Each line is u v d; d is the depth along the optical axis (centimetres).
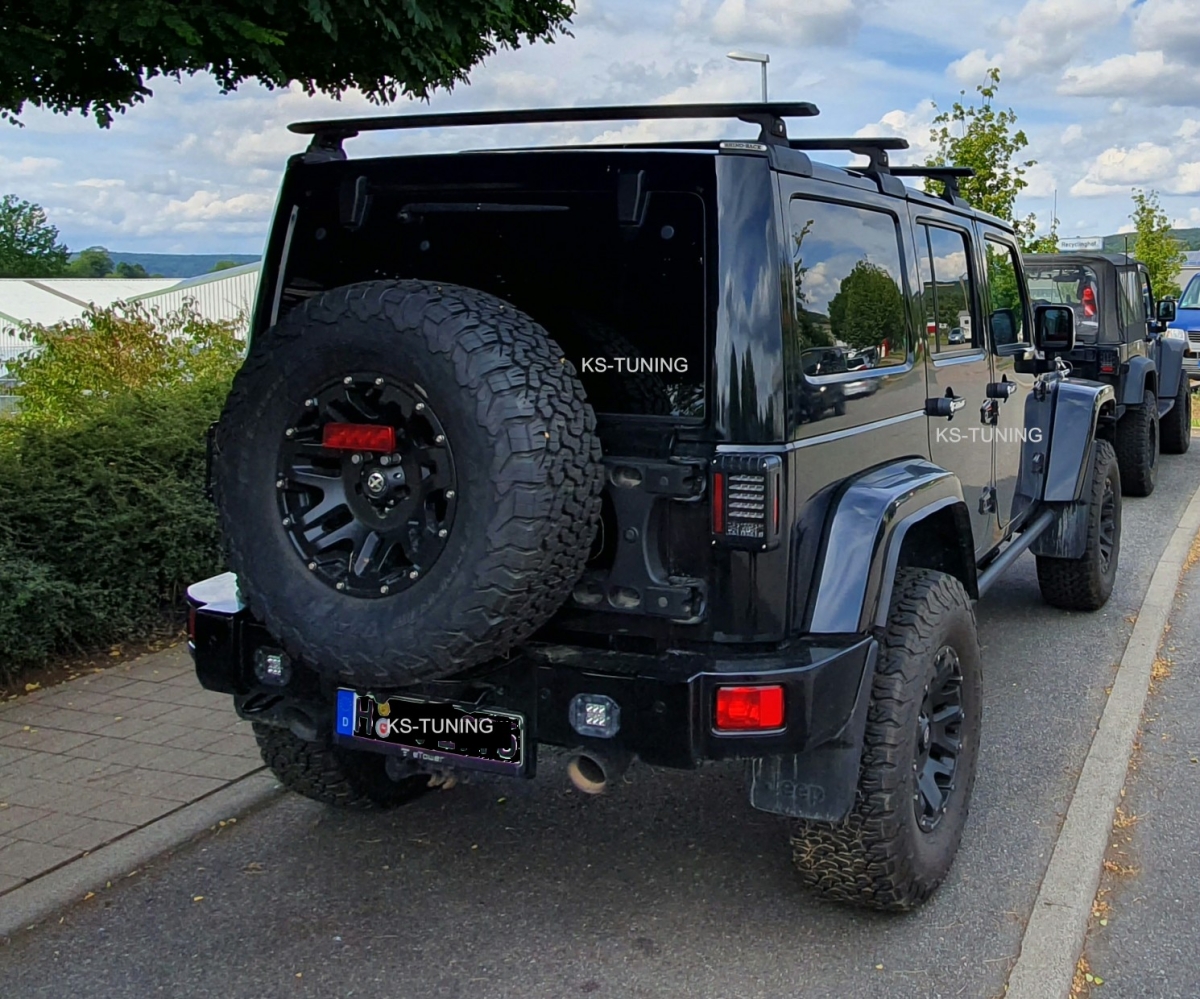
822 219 330
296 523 306
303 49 518
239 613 339
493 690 306
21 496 553
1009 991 301
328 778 395
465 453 274
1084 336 994
